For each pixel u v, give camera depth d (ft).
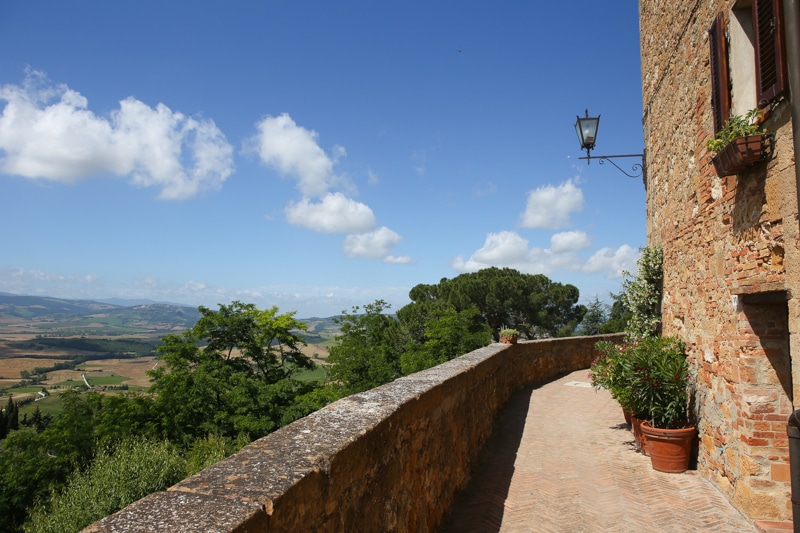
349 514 8.36
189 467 61.57
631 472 19.44
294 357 105.60
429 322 84.58
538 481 18.65
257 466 7.09
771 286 12.60
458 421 17.51
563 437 25.27
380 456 9.90
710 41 16.02
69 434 72.90
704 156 17.65
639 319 26.35
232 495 5.98
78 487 50.49
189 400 83.71
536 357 44.68
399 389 13.44
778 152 12.12
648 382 19.98
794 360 11.53
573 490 17.60
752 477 14.47
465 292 113.91
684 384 19.62
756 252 13.57
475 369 20.95
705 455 18.28
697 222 18.78
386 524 10.18
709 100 17.02
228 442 81.25
